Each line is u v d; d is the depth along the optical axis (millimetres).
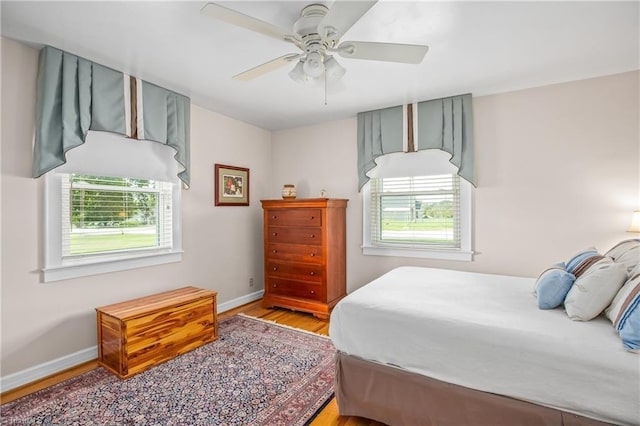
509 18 1822
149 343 2322
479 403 1422
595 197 2672
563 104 2773
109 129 2447
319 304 3395
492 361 1413
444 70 2525
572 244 2752
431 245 3385
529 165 2902
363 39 2043
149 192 2973
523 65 2441
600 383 1205
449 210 3297
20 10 1725
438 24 1880
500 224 3023
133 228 2838
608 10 1755
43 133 2125
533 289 2039
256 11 1758
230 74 2578
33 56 2164
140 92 2660
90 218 2535
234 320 3326
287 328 3090
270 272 3781
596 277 1521
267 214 3791
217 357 2484
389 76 2639
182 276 3174
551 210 2826
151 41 2070
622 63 2422
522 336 1393
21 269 2113
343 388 1792
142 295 2805
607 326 1444
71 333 2346
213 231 3523
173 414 1808
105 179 2633
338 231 3633
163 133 2846
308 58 1729
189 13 1766
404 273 2600
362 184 3625
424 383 1560
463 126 3092
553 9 1742
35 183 2174
